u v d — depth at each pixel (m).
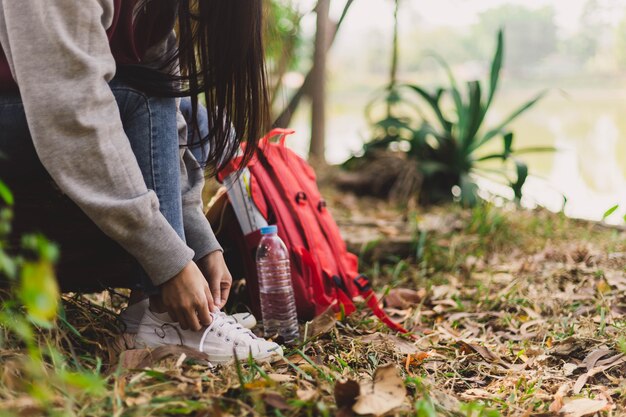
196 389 1.28
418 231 3.06
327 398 1.30
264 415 1.22
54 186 1.43
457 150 4.17
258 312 2.01
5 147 1.36
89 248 1.52
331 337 1.85
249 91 1.58
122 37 1.43
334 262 2.12
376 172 4.20
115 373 1.29
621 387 1.59
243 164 1.67
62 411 1.12
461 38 13.74
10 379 1.18
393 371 1.34
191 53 1.52
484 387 1.65
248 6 1.50
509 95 11.96
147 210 1.32
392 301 2.35
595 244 3.15
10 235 1.43
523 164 3.87
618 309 2.17
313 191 2.22
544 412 1.43
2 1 1.27
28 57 1.24
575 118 9.04
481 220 3.25
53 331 1.41
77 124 1.25
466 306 2.38
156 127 1.47
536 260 2.89
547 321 2.14
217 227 2.07
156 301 1.52
